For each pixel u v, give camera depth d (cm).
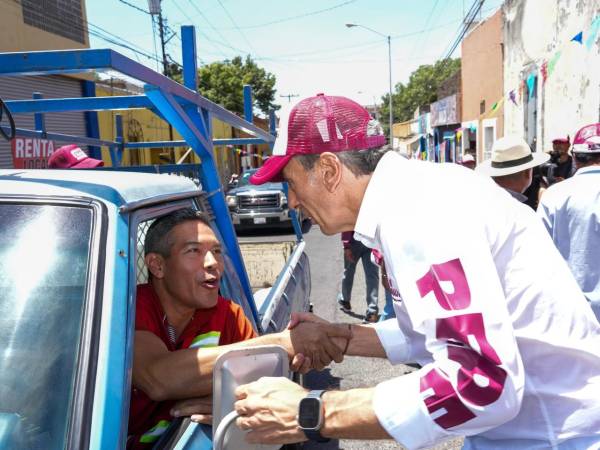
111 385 141
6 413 141
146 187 197
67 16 1456
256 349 148
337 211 163
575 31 1001
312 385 488
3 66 197
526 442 148
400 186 146
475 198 142
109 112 1599
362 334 197
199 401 179
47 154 1196
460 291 130
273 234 1448
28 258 160
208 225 203
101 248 159
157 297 205
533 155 461
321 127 156
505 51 1583
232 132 2830
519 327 143
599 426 144
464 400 127
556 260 150
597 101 897
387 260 149
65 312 152
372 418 134
